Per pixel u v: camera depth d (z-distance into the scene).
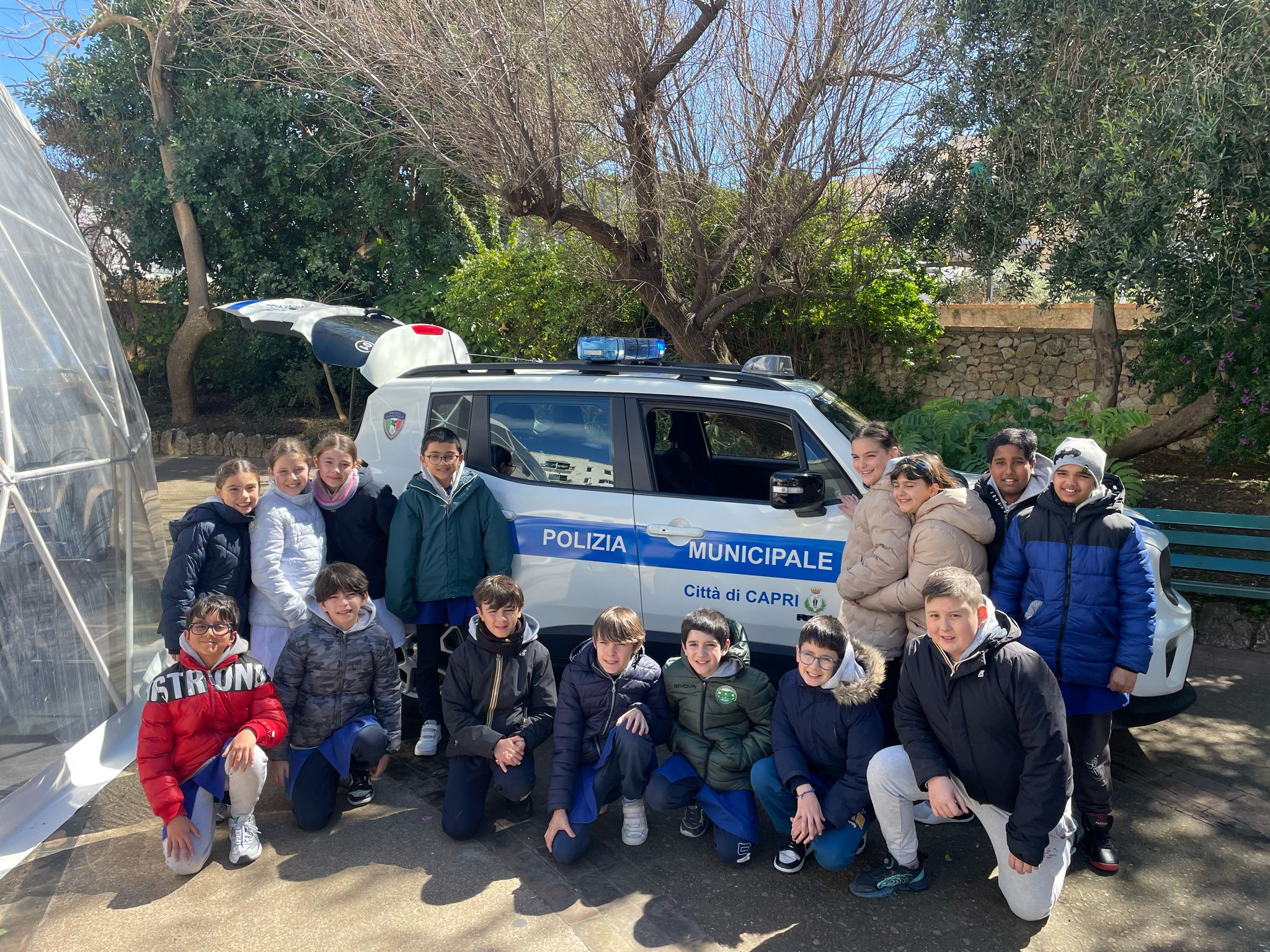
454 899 3.26
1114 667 3.35
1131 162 5.97
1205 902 3.23
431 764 4.37
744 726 3.62
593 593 4.46
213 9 12.41
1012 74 6.99
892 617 3.74
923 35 7.32
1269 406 6.58
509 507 4.58
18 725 3.74
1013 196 7.23
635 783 3.57
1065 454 3.32
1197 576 6.69
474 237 11.72
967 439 6.73
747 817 3.51
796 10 7.15
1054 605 3.37
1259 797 3.96
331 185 14.13
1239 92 5.64
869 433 3.79
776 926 3.12
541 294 10.70
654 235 7.97
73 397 4.43
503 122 6.93
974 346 11.50
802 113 7.25
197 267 14.56
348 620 3.74
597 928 3.10
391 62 7.29
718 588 4.27
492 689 3.70
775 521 4.18
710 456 4.73
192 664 3.46
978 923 3.13
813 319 11.09
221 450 14.02
